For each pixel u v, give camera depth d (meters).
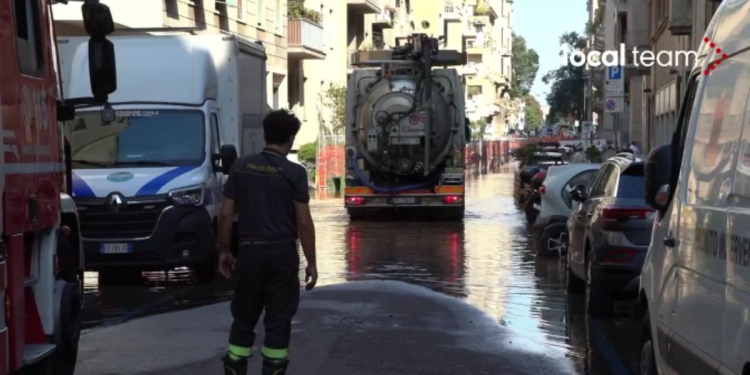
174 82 16.16
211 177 15.59
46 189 7.36
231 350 7.86
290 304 7.79
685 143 7.06
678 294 6.80
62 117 8.37
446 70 26.58
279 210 7.73
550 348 10.41
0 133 6.17
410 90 26.30
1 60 6.34
